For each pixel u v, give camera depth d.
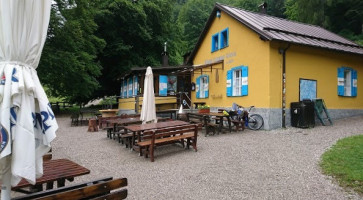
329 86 11.91
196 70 16.27
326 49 11.11
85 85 20.55
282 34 11.01
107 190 2.43
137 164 5.64
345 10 26.44
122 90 22.52
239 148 6.77
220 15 14.37
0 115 1.82
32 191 3.44
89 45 20.34
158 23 26.38
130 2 23.05
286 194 3.77
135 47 26.28
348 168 4.55
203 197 3.75
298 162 5.28
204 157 6.01
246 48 11.78
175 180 4.50
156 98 16.34
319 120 11.21
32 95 2.04
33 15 2.12
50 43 17.78
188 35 35.97
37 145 2.07
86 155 6.57
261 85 10.59
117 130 8.89
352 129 8.92
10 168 2.02
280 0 38.28
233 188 4.06
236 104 11.15
